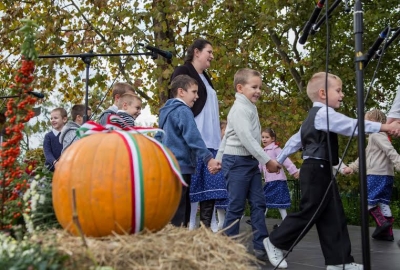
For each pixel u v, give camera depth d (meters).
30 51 2.96
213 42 12.22
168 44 11.15
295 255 5.28
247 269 2.49
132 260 2.22
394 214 10.16
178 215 4.16
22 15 11.84
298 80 12.95
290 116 11.94
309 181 4.16
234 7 11.97
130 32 10.91
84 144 2.73
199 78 5.02
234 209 4.68
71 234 2.63
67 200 2.63
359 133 3.20
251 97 4.75
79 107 6.39
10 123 2.98
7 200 3.13
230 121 4.71
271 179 8.02
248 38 12.80
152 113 11.73
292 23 12.21
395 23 12.66
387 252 5.54
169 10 10.83
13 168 3.10
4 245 2.41
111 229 2.60
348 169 5.75
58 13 11.54
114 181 2.58
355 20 3.26
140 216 2.61
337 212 3.99
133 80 11.77
